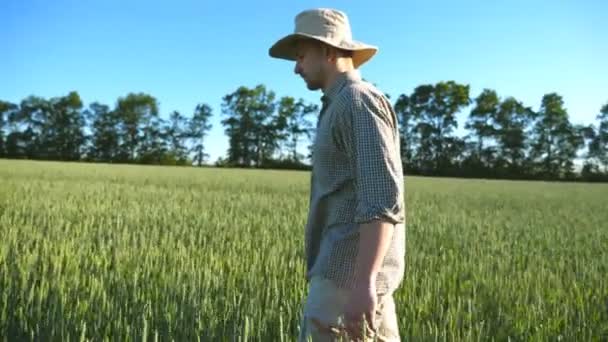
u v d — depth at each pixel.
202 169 49.12
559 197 24.45
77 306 3.45
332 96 2.45
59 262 4.67
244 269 4.89
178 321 3.23
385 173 2.19
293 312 3.62
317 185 2.49
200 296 3.95
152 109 87.25
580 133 77.31
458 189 28.73
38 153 83.69
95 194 13.69
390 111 2.35
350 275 2.35
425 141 81.38
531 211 15.48
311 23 2.47
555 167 76.50
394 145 2.29
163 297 3.69
